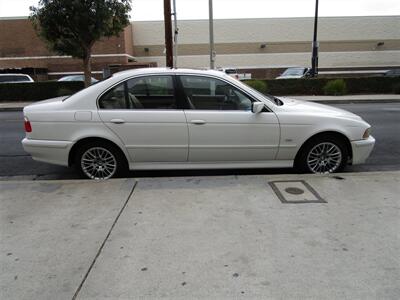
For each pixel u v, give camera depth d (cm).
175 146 532
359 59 4081
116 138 528
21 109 1734
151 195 451
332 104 1717
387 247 327
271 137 536
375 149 763
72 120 527
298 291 271
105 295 270
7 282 286
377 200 426
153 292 272
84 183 498
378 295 266
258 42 4025
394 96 1967
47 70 3450
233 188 469
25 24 3400
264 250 325
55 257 320
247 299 263
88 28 1684
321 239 342
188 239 345
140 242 341
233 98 538
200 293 270
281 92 2130
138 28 3966
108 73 3344
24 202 438
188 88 533
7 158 734
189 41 4003
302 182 485
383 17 4028
